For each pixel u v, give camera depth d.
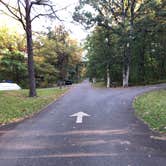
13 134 10.62
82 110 16.59
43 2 25.02
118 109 16.56
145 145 8.58
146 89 31.89
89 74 56.69
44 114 15.63
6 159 7.60
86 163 7.07
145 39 45.47
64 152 8.04
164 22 41.66
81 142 9.07
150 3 41.31
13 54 50.06
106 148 8.32
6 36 50.09
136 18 44.34
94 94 28.05
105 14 45.16
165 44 47.97
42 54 52.00
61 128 11.45
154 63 51.22
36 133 10.66
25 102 19.97
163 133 10.05
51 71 53.62
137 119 13.07
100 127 11.38
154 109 15.34
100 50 48.44
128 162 7.07
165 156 7.51
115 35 46.84
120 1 45.00
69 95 28.27
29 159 7.52
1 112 15.77
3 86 35.94
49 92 29.75
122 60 46.38
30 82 24.50
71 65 69.12
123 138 9.47
